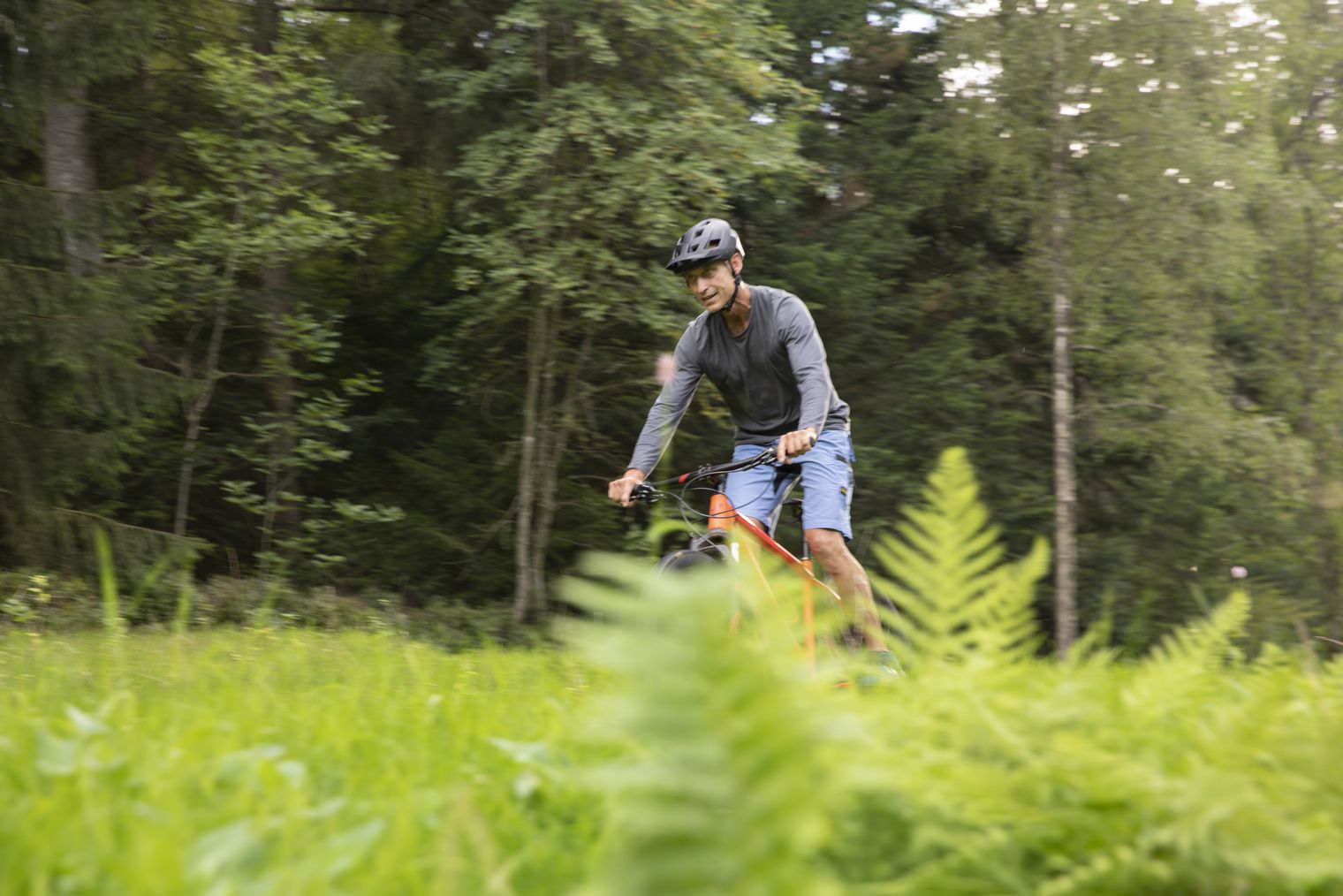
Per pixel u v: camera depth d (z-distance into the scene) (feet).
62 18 32.55
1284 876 3.23
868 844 3.34
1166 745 3.82
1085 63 45.55
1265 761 3.43
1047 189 47.55
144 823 3.90
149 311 34.94
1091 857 3.29
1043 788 3.26
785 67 48.91
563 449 42.57
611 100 38.65
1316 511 46.03
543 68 39.24
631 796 1.91
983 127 45.98
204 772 5.05
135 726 6.39
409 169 44.65
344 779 5.46
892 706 3.47
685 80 37.70
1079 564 47.37
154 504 44.78
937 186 48.70
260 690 8.38
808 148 49.16
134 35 33.30
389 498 45.93
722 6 37.29
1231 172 46.26
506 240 39.47
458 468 44.52
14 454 32.76
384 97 41.73
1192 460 48.57
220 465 41.29
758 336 15.47
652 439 15.87
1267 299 55.93
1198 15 44.65
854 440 46.37
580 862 4.15
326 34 45.47
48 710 7.47
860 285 46.44
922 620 3.35
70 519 33.01
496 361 44.86
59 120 38.42
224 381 45.19
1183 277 48.52
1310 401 53.98
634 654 1.69
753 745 1.67
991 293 49.49
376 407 48.24
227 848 3.66
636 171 36.81
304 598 34.53
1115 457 52.16
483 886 3.65
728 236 15.39
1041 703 3.53
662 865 1.70
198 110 42.32
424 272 48.65
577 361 43.01
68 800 4.36
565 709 7.68
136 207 35.55
